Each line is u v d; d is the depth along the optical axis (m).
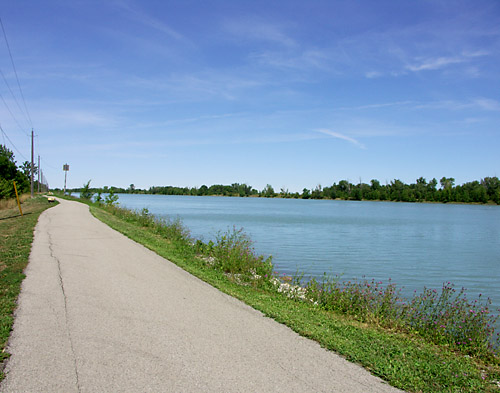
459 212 88.69
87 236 16.02
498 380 5.02
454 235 38.06
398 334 6.73
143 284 8.48
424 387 4.40
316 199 197.38
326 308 8.28
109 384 4.01
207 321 6.21
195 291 8.11
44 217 24.52
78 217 25.22
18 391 3.80
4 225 19.17
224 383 4.16
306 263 18.50
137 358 4.68
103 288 7.95
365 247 26.08
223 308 6.98
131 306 6.80
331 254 21.98
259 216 55.56
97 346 4.98
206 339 5.42
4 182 37.09
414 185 155.00
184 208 74.69
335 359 5.00
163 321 6.09
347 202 155.62
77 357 4.63
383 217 64.38
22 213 27.19
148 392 3.89
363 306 8.07
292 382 4.27
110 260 11.10
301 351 5.18
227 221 43.56
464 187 142.50
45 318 5.96
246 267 11.43
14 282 8.05
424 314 7.76
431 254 24.23
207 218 47.88
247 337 5.59
